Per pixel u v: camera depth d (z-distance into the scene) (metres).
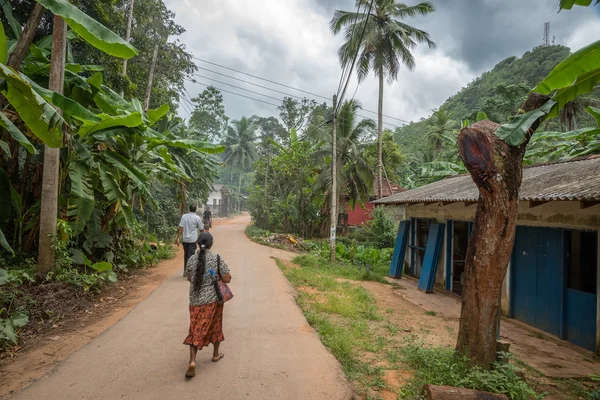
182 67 18.20
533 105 4.02
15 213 7.80
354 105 22.11
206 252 4.02
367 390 3.85
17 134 5.46
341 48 23.08
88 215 7.07
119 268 8.86
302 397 3.48
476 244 4.14
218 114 31.14
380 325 6.45
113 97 8.70
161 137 9.27
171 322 5.48
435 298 9.25
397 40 22.48
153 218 15.95
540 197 5.58
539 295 6.88
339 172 21.53
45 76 7.38
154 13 16.92
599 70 3.86
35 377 3.75
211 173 19.19
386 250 16.47
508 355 4.12
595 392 4.12
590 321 5.82
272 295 7.37
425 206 11.35
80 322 5.51
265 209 25.80
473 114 33.25
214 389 3.55
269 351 4.53
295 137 23.52
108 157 7.66
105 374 3.79
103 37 5.22
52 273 6.45
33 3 10.21
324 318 6.09
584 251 6.12
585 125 33.62
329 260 14.09
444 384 3.93
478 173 3.88
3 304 5.35
